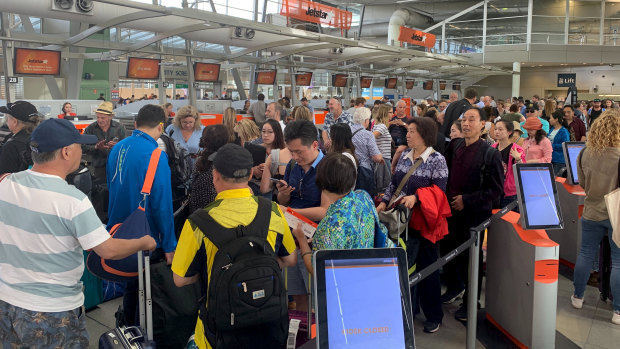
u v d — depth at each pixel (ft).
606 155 12.09
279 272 6.14
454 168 12.60
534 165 10.78
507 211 10.87
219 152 6.51
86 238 6.61
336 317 4.96
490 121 20.95
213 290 5.87
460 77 88.74
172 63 44.83
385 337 5.05
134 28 34.91
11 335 6.59
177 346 9.57
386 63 64.75
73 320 6.86
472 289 9.87
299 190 10.43
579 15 87.97
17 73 30.76
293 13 45.83
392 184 11.98
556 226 10.66
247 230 6.17
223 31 39.58
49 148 6.51
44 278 6.56
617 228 11.18
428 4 100.94
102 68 51.01
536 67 99.45
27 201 6.46
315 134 10.07
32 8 27.53
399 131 25.61
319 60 61.52
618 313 12.50
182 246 6.31
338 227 6.86
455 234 12.80
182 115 15.87
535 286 10.42
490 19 92.43
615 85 92.99
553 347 10.64
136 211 8.07
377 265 5.21
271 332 6.08
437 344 11.38
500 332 11.84
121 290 13.73
